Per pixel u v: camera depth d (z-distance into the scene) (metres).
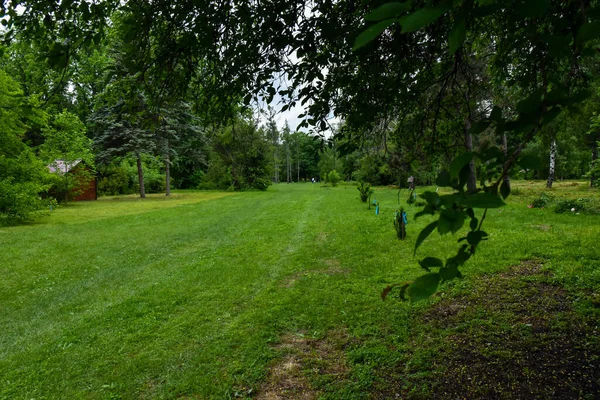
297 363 3.32
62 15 2.57
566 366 2.81
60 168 21.09
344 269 6.12
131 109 3.55
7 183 12.20
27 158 12.91
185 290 5.49
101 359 3.57
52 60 2.53
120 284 5.95
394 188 27.14
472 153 0.75
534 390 2.60
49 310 4.94
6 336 4.20
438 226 0.67
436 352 3.24
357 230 9.49
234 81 3.09
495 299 4.17
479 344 3.28
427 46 2.85
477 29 2.99
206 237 9.80
